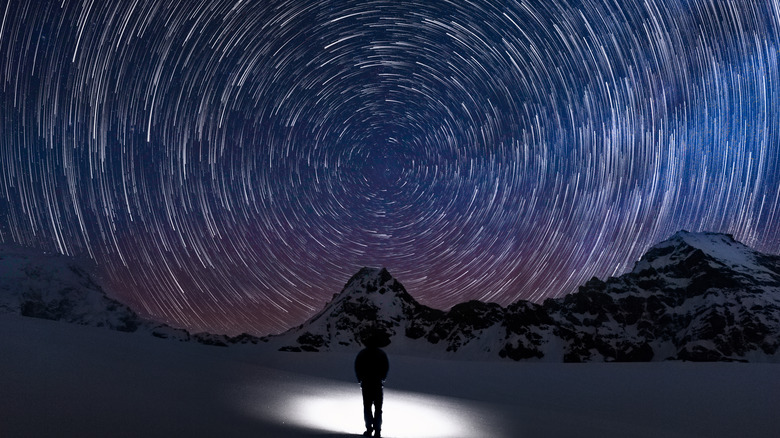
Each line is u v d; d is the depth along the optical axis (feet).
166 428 31.09
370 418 38.40
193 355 88.69
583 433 52.08
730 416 124.26
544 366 353.92
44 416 31.01
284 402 50.11
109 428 29.84
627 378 238.68
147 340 109.09
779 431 105.81
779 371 257.96
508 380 226.58
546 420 62.03
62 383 41.65
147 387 45.27
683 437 64.23
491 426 50.72
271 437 31.12
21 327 80.64
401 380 183.93
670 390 183.83
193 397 43.60
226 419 35.96
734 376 233.14
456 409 65.67
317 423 41.19
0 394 35.17
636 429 68.90
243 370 76.07
